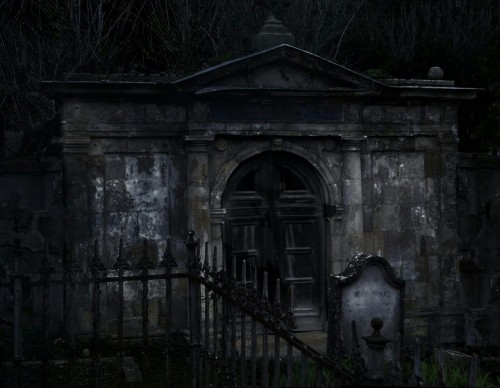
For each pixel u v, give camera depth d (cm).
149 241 1220
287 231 1300
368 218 1316
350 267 1085
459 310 1352
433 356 1102
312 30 2031
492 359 1133
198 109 1212
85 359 960
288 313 619
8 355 946
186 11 1789
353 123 1289
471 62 1858
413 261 1341
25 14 1692
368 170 1318
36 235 1186
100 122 1191
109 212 1202
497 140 1692
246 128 1234
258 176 1287
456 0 2142
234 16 1942
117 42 1734
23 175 1187
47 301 704
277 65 1237
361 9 2164
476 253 1373
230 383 720
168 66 1762
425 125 1345
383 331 1090
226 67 1195
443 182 1359
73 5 1675
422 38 1969
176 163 1232
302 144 1277
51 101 1628
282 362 1094
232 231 1269
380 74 1408
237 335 1220
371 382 491
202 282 756
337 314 1065
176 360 1107
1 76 1612
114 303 1196
